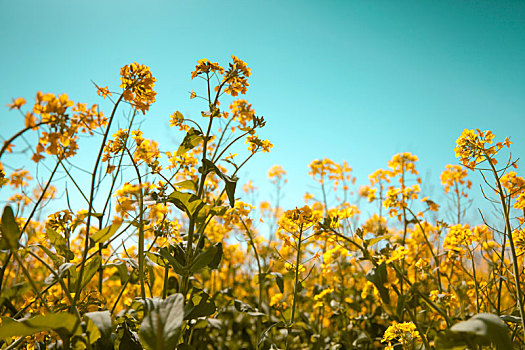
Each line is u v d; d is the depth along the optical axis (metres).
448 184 1.12
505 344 0.53
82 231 0.98
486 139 0.74
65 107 0.57
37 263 1.14
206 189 1.12
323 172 1.40
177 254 0.80
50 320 0.56
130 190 0.70
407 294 0.68
